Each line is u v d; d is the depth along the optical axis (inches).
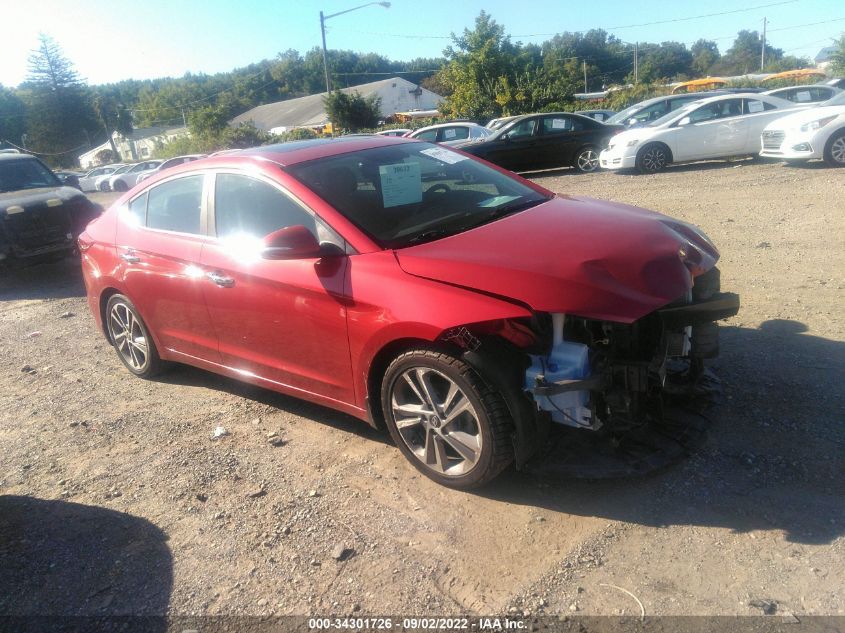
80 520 132.3
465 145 655.8
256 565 114.5
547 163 650.2
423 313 118.5
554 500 122.8
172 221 175.2
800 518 110.4
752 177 473.4
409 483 133.5
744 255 267.3
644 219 141.8
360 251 132.9
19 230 345.7
